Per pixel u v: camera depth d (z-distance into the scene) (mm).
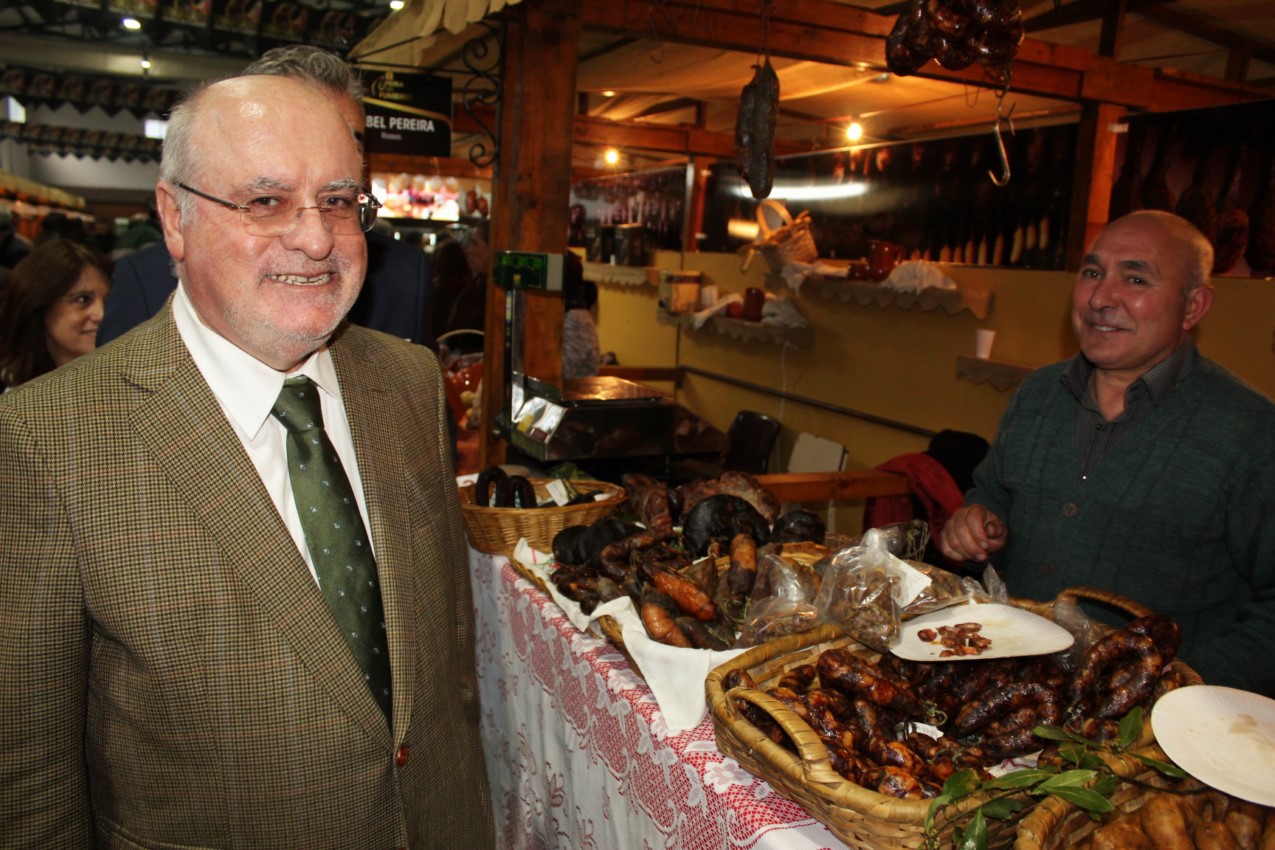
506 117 3717
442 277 5883
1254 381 3297
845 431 4969
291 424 1191
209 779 1110
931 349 4402
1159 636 1289
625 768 1477
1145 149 3863
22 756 1058
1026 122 5891
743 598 1629
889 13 4215
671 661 1380
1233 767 1051
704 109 7145
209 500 1078
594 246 7699
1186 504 1736
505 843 2137
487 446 3926
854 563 1463
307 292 1083
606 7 3365
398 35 3938
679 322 6047
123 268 1921
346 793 1157
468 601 1589
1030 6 4383
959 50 2070
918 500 3445
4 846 1069
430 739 1285
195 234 1054
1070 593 1554
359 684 1154
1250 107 3439
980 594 1540
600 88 5844
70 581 1041
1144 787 1067
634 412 3287
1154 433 1784
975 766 1122
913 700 1274
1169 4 4188
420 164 6984
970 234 4375
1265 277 3396
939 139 4449
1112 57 4117
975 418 4156
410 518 1318
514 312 3393
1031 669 1313
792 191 5586
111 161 22141
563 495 2295
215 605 1076
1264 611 1626
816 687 1359
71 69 15516
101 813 1161
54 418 1041
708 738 1332
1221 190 3570
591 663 1592
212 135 1034
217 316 1108
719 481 2195
